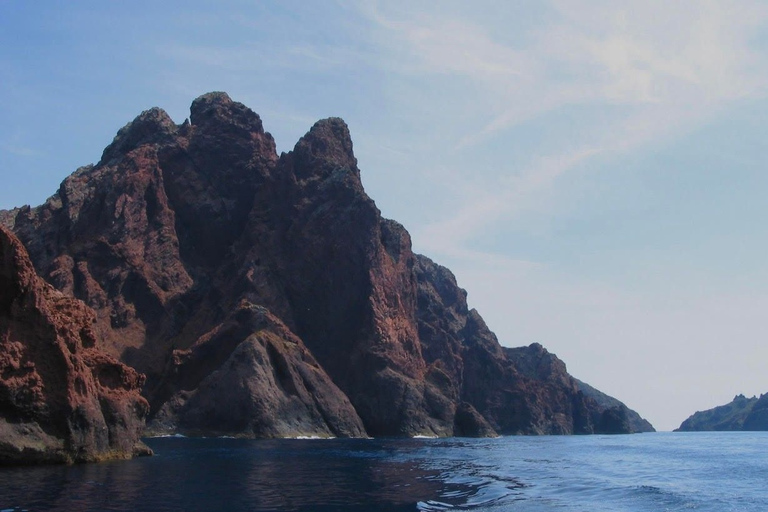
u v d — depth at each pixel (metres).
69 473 51.53
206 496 43.56
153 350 166.12
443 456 87.69
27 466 54.78
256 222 183.75
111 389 67.75
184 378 149.50
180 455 78.44
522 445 132.25
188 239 192.38
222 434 133.62
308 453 87.00
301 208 181.62
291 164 189.50
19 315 57.00
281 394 140.00
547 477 62.66
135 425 69.69
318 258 176.25
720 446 140.75
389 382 163.75
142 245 181.75
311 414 143.00
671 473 69.62
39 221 191.88
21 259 56.81
